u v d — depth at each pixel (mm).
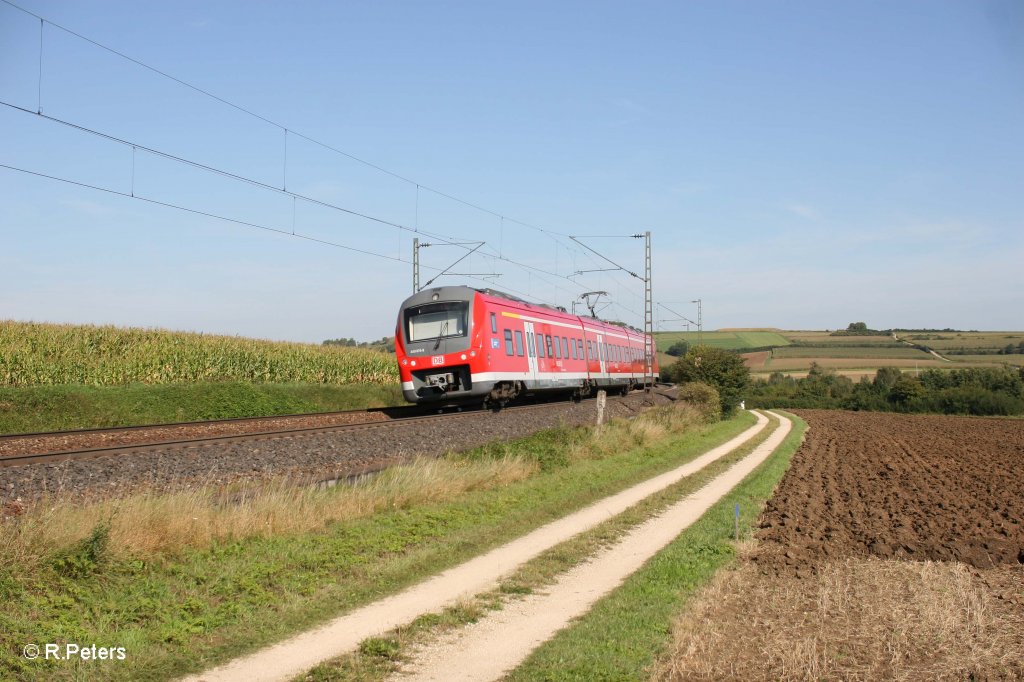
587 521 15156
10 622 7609
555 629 8812
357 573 10523
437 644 8234
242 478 15695
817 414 72500
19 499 12547
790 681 7543
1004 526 16734
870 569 12180
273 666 7480
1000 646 8664
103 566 9180
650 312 49906
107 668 7133
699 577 11172
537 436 24297
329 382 44219
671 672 7629
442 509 14859
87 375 33719
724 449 32938
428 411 31109
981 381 90312
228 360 39750
